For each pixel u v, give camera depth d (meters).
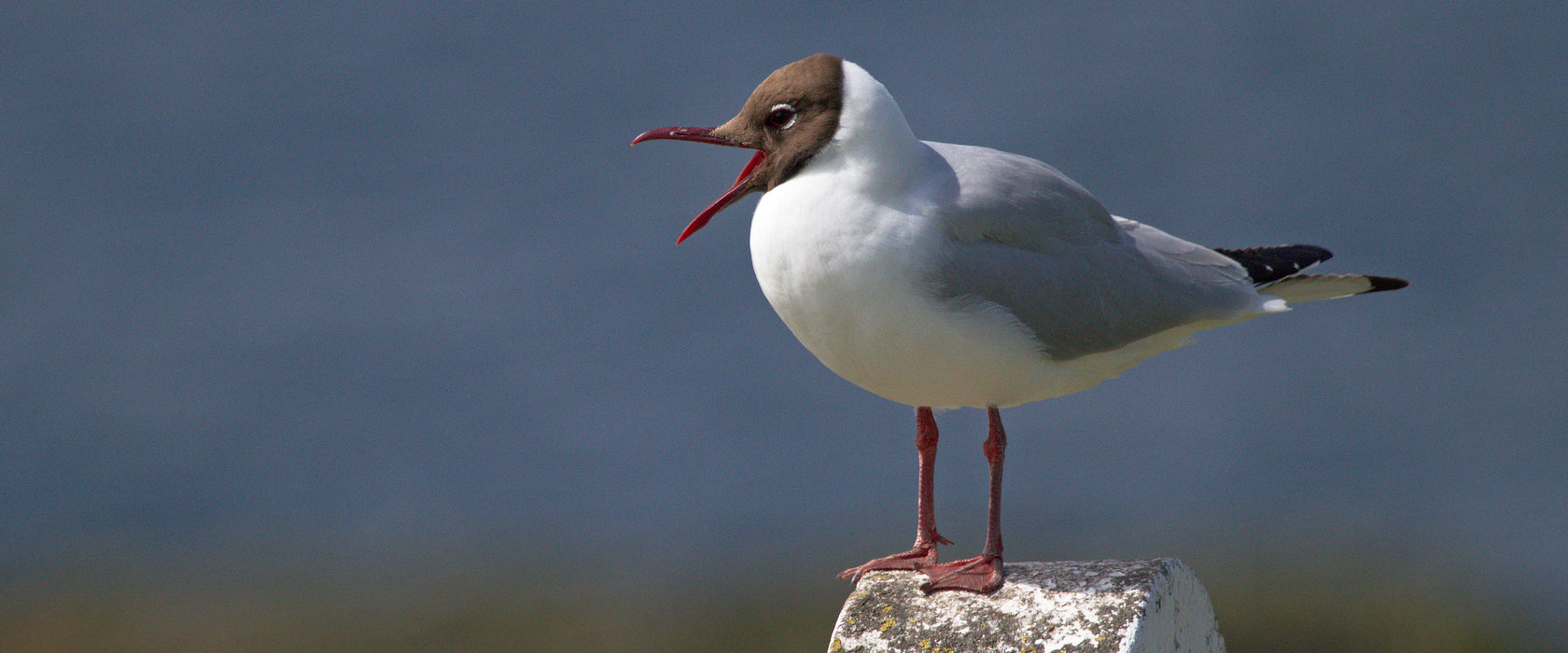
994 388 5.97
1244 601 13.03
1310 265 6.65
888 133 5.62
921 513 6.32
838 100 5.64
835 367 6.04
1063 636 5.09
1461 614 12.78
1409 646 12.49
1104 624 5.10
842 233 5.55
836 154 5.64
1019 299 5.71
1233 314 6.28
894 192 5.62
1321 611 12.69
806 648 12.59
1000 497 5.94
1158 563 5.51
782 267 5.69
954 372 5.83
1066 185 6.09
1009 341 5.74
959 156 5.98
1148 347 6.28
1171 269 6.23
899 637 5.30
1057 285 5.81
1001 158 6.05
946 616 5.36
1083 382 6.23
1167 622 5.36
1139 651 5.04
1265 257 6.60
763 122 5.80
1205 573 13.80
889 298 5.57
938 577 5.65
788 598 13.45
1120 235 6.22
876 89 5.64
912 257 5.53
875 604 5.52
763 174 5.89
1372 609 12.80
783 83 5.75
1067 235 5.94
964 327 5.65
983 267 5.64
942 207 5.64
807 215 5.60
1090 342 5.96
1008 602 5.36
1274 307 6.27
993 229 5.71
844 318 5.68
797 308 5.75
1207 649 5.74
